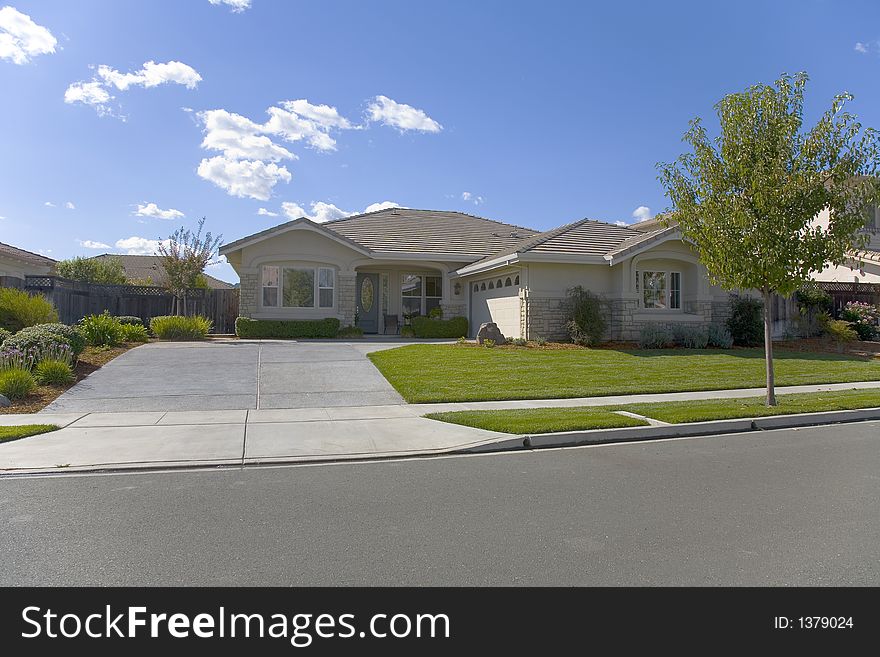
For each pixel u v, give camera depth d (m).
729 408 10.94
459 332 24.25
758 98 11.11
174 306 24.70
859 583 4.25
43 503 6.03
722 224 11.35
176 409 11.22
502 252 22.75
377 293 26.25
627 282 20.23
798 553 4.72
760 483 6.72
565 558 4.65
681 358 17.31
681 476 7.06
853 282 24.97
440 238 27.05
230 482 6.86
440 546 4.89
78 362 15.24
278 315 22.94
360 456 8.05
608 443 9.04
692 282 21.03
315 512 5.76
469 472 7.31
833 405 11.23
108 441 8.69
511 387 13.26
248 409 11.29
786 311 22.28
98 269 37.44
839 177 10.83
